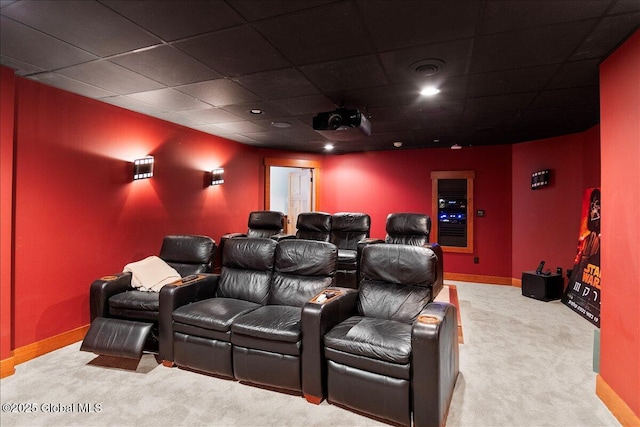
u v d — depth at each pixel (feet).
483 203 18.90
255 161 20.08
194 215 15.74
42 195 9.78
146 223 13.23
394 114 12.68
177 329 8.75
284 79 9.41
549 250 16.17
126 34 7.00
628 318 6.55
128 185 12.47
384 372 6.51
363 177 21.58
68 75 9.18
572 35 6.86
